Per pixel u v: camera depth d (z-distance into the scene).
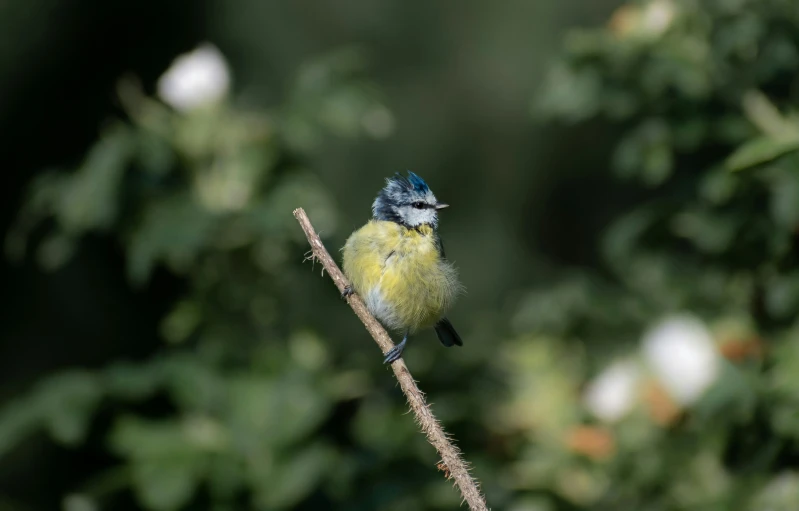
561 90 7.64
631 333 8.25
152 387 7.61
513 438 8.14
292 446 7.38
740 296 7.48
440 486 7.81
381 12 14.91
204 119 8.57
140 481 7.27
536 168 15.83
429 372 8.27
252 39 13.76
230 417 7.56
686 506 6.81
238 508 7.35
